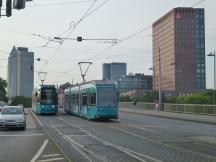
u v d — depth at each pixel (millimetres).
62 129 34406
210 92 87688
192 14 88938
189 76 101000
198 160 16922
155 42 88000
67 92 65875
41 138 26969
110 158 17672
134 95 129750
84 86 50750
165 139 25953
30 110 81062
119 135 28844
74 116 57062
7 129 34250
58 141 25078
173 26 88625
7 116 33906
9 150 20625
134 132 31266
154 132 31234
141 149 20844
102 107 44906
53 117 54531
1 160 17141
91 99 46562
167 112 67062
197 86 102500
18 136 28484
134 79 151375
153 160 16969
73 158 17719
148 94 106125
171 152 19594
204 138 26406
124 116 58344
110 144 23234
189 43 93062
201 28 93938
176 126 38250
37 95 61875
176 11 87062
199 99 82812
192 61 97438
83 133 30547
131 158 17625
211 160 16938
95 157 18016
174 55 94375
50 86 59625
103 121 45750
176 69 98000
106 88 45406
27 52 92500
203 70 101688
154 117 55500
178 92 102000
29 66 92312
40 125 39406
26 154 19047
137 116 58375
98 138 26766
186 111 63125
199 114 59000
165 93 104312
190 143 23641
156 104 73250
